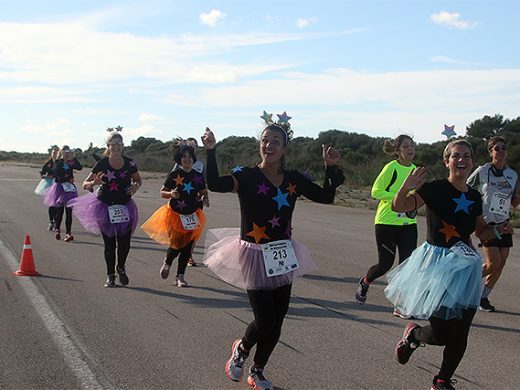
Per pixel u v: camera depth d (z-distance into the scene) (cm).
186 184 858
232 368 500
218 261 515
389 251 750
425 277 485
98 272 943
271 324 485
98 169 860
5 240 1233
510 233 730
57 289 820
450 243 492
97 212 849
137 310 725
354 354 585
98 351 577
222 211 1933
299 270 520
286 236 506
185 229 848
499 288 883
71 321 671
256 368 496
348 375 530
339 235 1421
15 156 10719
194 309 737
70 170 1283
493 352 600
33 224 1507
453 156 494
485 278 766
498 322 708
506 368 556
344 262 1071
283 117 525
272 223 497
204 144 488
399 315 721
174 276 936
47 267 970
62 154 1280
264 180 499
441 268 475
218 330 651
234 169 508
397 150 746
